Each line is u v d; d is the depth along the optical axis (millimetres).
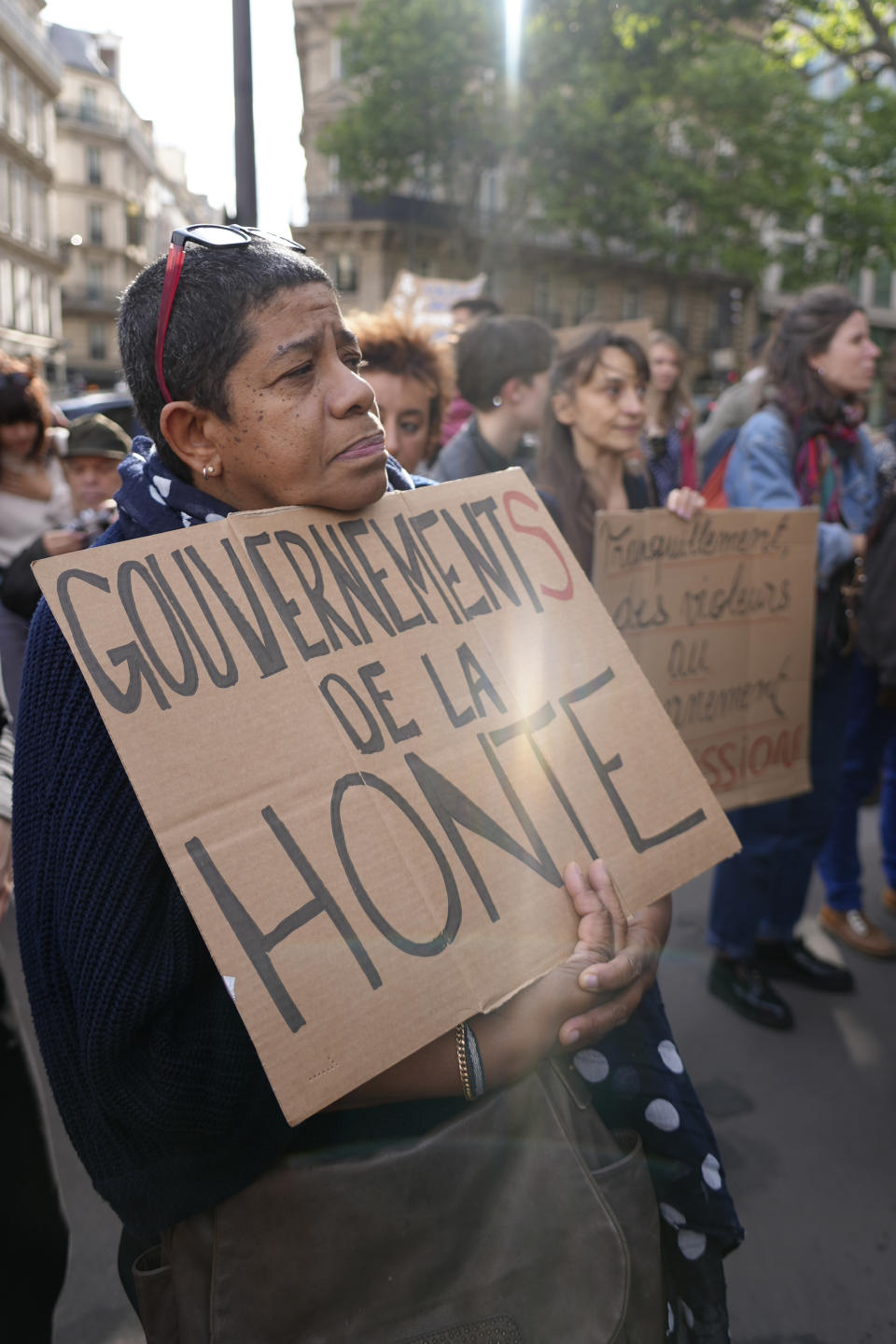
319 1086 843
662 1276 1048
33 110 40531
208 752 879
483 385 2416
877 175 19234
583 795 1042
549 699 1061
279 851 878
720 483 2918
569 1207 968
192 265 925
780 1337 1774
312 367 947
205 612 924
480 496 1125
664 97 19391
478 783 987
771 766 2137
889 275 33531
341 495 988
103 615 893
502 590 1085
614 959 985
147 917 882
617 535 1833
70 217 53156
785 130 19141
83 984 868
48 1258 970
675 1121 1162
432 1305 940
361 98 20469
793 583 2102
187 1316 941
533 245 28688
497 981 937
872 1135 2277
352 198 27391
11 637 2186
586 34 18031
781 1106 2371
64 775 894
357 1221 917
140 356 969
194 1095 881
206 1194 914
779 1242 1979
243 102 2957
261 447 950
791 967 2904
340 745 932
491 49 18734
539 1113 989
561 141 18906
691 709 1993
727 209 19859
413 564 1042
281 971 852
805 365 2482
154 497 1005
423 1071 946
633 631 1887
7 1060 954
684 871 1075
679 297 32688
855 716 2971
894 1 10734
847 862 3080
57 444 3295
